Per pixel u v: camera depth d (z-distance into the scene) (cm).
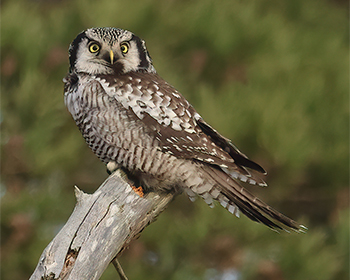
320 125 1271
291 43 1382
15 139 1145
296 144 1148
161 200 761
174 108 834
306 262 1102
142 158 823
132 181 847
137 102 819
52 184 1204
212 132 859
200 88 1224
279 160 1156
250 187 1210
